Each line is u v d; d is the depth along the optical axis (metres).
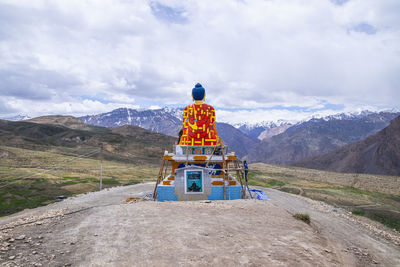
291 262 8.62
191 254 8.64
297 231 12.16
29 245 8.75
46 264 7.50
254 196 23.69
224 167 22.31
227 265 8.06
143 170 60.69
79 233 10.14
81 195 25.69
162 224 11.57
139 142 137.38
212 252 8.88
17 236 9.44
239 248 9.34
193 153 24.42
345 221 17.27
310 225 14.36
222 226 11.69
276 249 9.55
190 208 14.92
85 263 7.73
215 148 24.27
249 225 12.20
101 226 11.07
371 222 19.02
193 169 21.69
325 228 14.43
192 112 25.08
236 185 22.44
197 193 21.47
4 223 12.04
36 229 10.41
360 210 24.59
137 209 14.21
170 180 22.91
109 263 7.80
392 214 23.27
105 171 52.38
